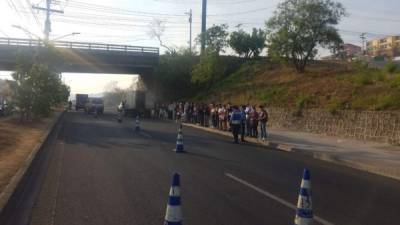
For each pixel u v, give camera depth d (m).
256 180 12.51
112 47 63.06
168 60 63.12
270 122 37.56
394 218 8.82
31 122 32.72
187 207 9.15
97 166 14.34
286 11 43.69
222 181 12.20
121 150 18.86
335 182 13.11
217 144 23.48
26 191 10.49
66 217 8.31
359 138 27.77
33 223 7.93
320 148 22.25
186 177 12.68
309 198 6.97
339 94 33.56
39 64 33.72
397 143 24.84
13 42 58.09
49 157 16.23
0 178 11.21
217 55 56.19
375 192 11.69
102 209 8.91
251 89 47.09
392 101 27.83
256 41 59.62
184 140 24.73
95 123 38.31
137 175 12.82
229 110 32.53
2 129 23.75
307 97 35.12
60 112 59.69
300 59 45.62
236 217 8.45
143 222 8.03
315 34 43.16
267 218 8.41
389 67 35.19
